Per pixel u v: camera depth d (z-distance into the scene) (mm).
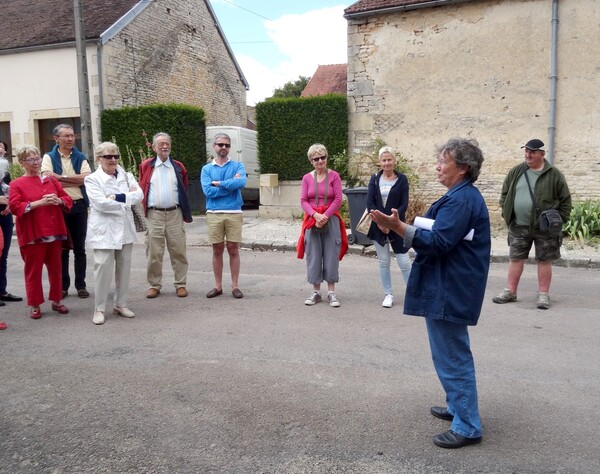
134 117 15188
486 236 3311
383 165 6336
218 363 4777
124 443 3447
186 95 20156
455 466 3154
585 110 11305
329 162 13320
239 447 3383
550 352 5062
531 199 6594
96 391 4219
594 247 10086
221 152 6984
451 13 12102
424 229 3311
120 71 16609
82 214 7086
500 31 11758
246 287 7734
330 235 6660
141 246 11500
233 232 7020
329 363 4766
